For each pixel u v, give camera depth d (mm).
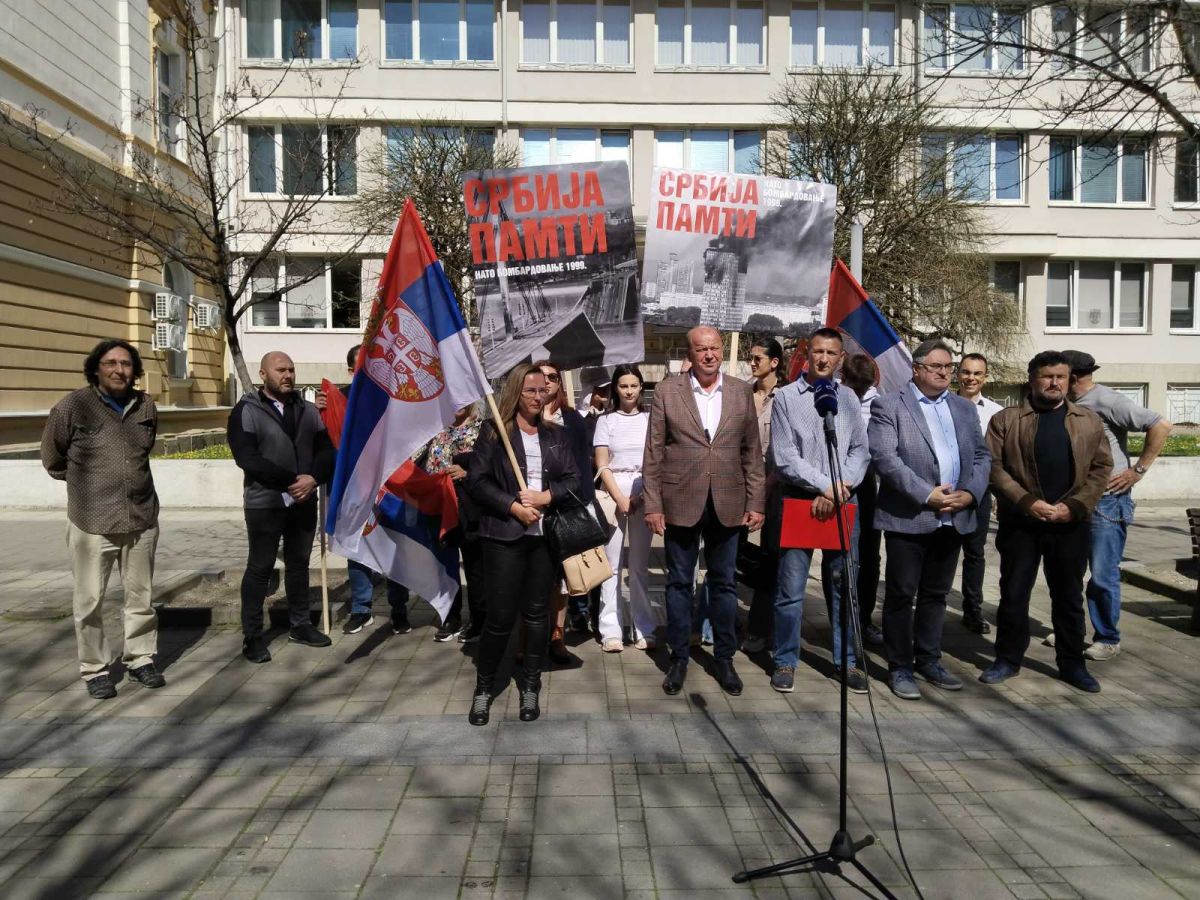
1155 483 14852
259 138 22953
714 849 3533
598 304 6277
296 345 23812
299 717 4895
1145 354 25969
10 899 3201
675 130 24250
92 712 4973
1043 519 5133
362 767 4266
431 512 5969
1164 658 5883
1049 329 25875
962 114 20672
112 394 5156
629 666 5785
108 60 17125
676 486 5168
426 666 5762
